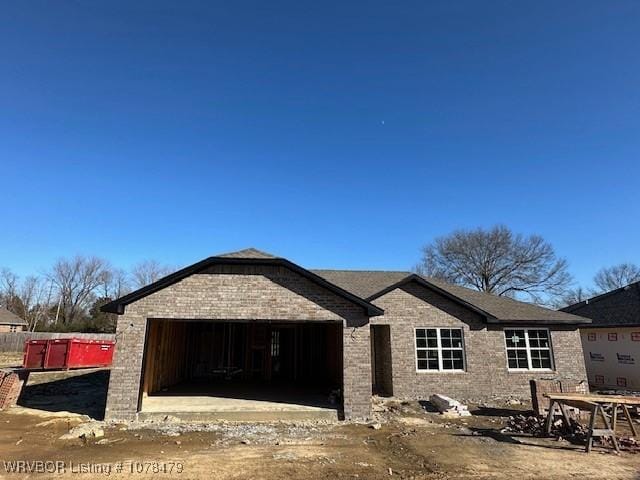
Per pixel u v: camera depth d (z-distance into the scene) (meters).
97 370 23.11
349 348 13.04
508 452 9.42
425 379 16.91
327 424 12.08
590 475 7.93
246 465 8.20
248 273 13.25
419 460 8.76
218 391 15.91
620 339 21.42
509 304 20.30
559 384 13.38
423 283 17.75
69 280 66.38
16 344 38.09
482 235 50.72
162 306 12.70
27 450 9.05
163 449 9.23
